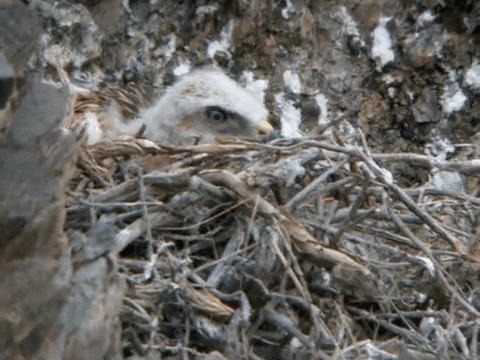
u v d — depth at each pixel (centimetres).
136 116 1077
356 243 905
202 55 1179
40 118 854
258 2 1183
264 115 1052
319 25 1197
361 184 898
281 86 1179
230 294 847
